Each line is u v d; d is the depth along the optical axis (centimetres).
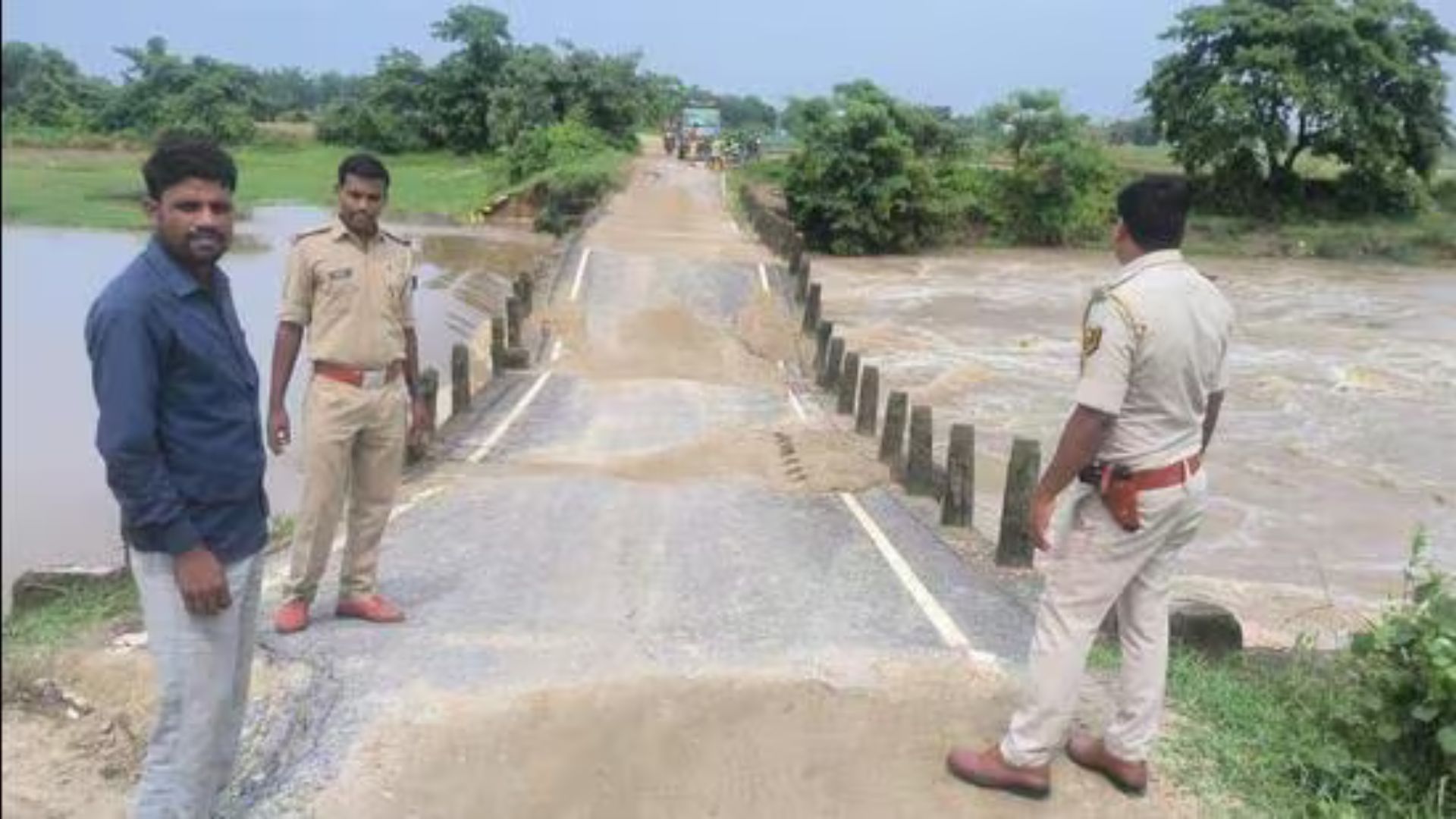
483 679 518
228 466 357
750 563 734
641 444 1185
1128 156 5059
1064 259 3916
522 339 1792
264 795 420
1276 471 1446
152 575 349
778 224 2748
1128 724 437
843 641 586
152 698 497
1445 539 1212
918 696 511
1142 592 428
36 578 650
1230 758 470
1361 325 2658
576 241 2639
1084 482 415
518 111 5675
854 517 880
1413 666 466
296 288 555
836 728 479
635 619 611
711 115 6575
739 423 1315
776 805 426
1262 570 1107
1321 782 458
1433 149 4469
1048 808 430
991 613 649
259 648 550
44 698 498
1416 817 436
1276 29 4300
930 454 965
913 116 4088
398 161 5928
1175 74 4506
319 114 6562
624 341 1853
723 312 2111
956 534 842
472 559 719
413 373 595
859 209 3816
